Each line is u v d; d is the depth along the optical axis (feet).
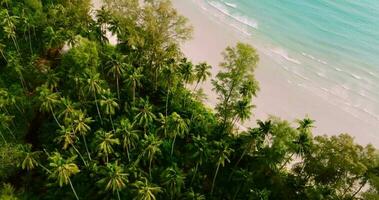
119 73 201.87
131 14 218.59
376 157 164.35
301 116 241.96
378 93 270.05
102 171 171.22
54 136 194.70
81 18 237.45
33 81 222.69
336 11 351.05
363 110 254.47
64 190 175.63
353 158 164.14
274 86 262.06
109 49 229.86
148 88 226.17
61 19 237.45
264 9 343.26
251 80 198.70
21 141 195.83
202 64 211.41
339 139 169.37
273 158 178.50
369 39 320.70
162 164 191.31
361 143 231.09
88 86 187.93
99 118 200.54
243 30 311.88
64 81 210.18
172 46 217.15
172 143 192.95
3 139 190.70
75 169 159.74
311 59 294.25
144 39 214.48
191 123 207.21
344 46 311.27
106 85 207.21
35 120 209.97
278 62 285.02
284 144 176.04
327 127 238.07
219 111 204.13
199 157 174.40
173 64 211.61
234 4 344.08
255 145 186.09
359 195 181.06
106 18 229.25
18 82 220.02
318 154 172.45
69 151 185.78
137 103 208.85
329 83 273.75
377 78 283.18
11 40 240.73
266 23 325.01
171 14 210.59
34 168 186.70
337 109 252.21
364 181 165.37
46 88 189.98
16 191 176.04
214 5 337.11
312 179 180.96
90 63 198.70
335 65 291.58
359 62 296.71
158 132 195.00
